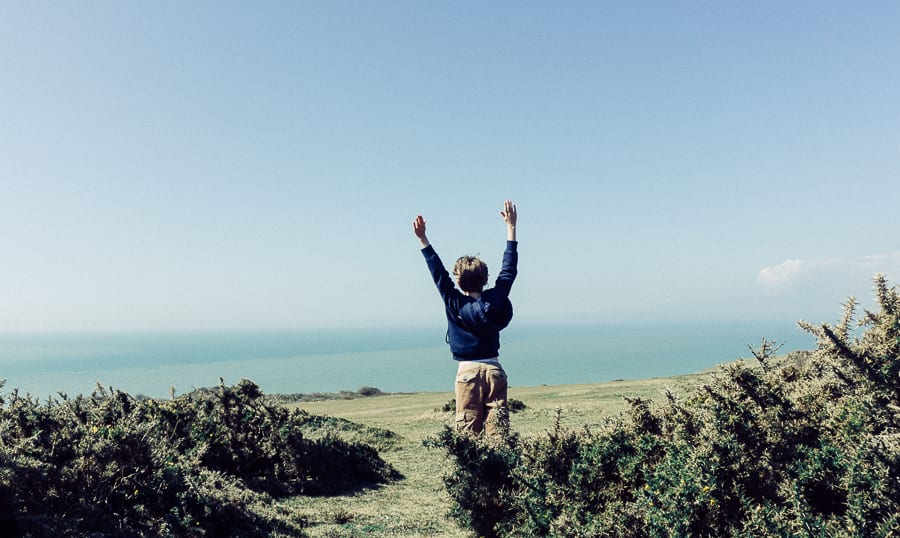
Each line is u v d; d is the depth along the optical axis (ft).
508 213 12.49
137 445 19.19
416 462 52.54
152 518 17.62
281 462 34.94
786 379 14.40
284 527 22.70
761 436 11.84
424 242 12.68
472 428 14.55
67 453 17.58
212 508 20.29
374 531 23.20
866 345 12.28
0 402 20.42
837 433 11.62
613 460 14.10
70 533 14.55
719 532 10.86
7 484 14.69
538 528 13.85
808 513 9.98
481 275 12.28
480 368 13.15
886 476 9.54
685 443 12.89
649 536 11.87
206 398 36.45
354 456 41.27
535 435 15.69
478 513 15.35
